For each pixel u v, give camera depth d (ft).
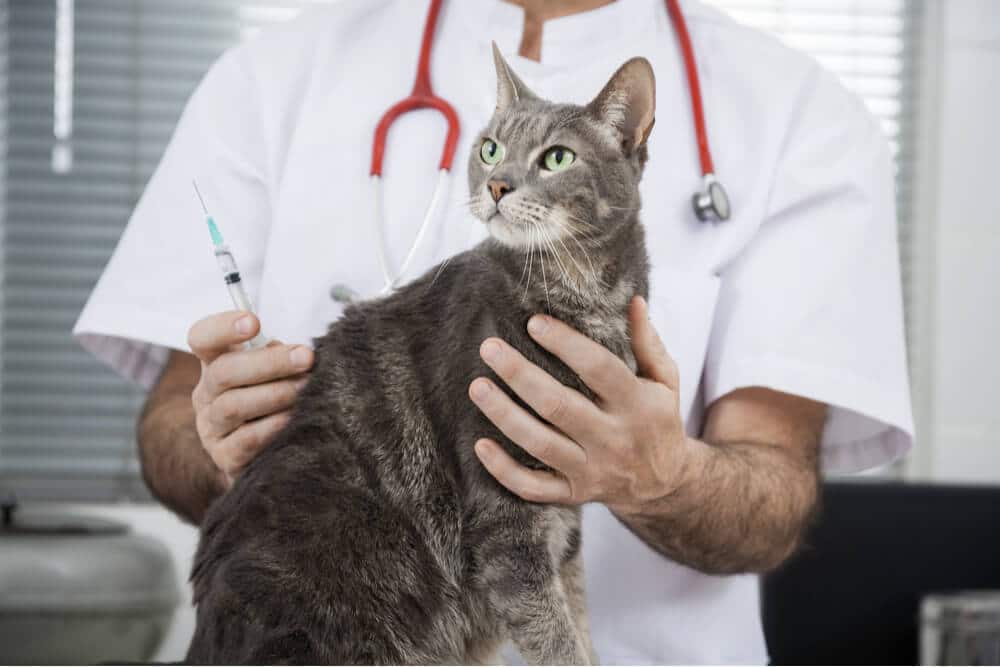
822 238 5.65
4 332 11.48
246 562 4.13
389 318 4.62
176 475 5.58
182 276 5.71
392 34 6.07
